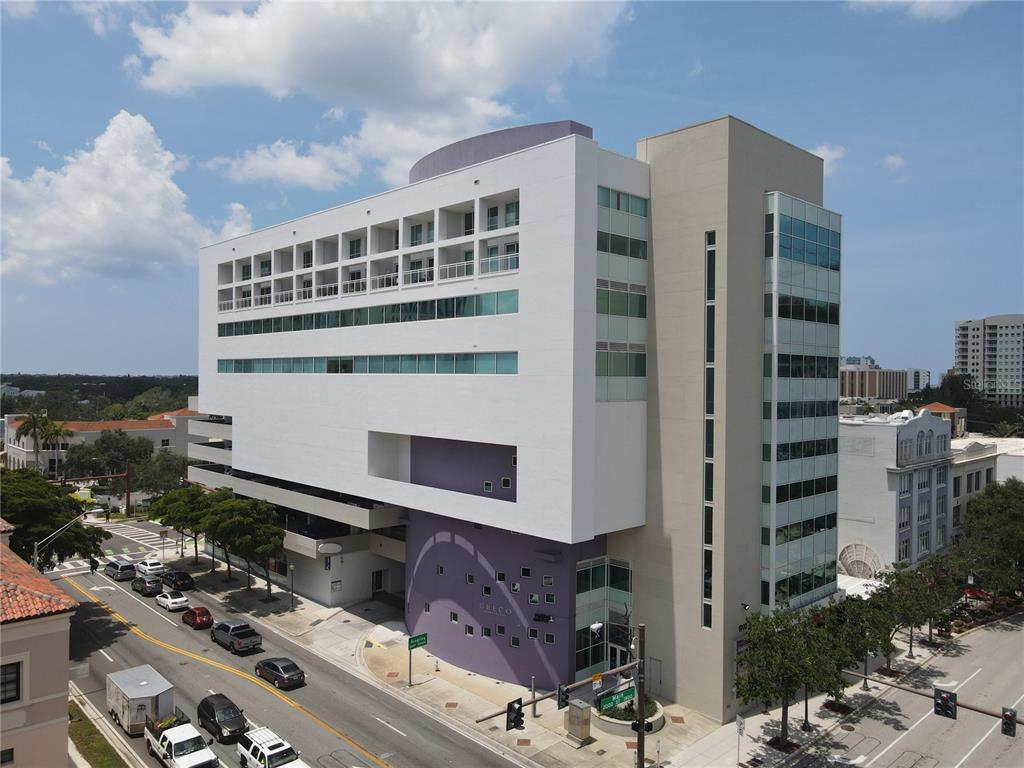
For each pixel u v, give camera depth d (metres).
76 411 167.38
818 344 39.28
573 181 32.56
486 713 33.25
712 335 33.91
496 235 36.34
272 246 54.59
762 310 35.78
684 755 29.61
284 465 53.06
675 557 34.97
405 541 46.03
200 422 68.44
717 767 28.62
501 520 35.53
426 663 39.34
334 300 47.97
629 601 36.94
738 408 34.12
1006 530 49.72
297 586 52.44
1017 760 29.47
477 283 37.31
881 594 39.06
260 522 50.06
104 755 28.55
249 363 57.78
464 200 38.00
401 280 42.12
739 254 34.16
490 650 37.59
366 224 45.16
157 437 106.25
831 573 40.38
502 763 28.66
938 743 30.92
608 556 37.81
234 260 59.91
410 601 42.88
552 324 33.25
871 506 53.44
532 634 36.19
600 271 34.06
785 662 28.83
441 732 31.23
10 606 21.19
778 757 29.48
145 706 30.41
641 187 36.28
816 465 39.12
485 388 36.50
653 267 36.41
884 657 41.19
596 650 37.09
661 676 35.41
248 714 32.41
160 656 39.69
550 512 33.19
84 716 32.25
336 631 44.19
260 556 49.50
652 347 36.41
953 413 102.12
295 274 51.69
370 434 44.59
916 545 54.97
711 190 33.97
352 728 31.31
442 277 39.91
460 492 40.06
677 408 35.25
